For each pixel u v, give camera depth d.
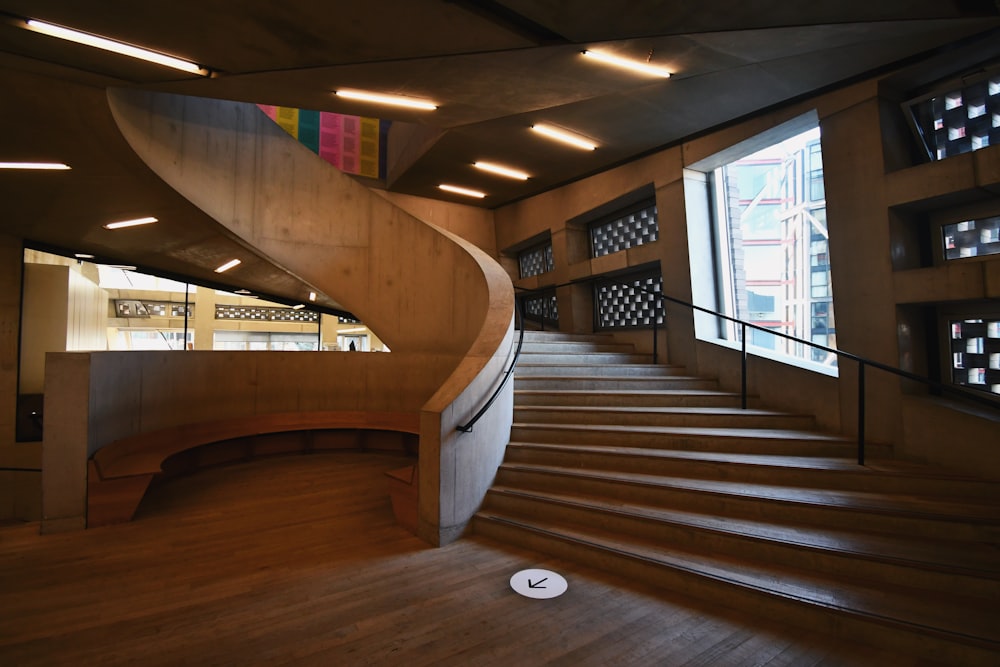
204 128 6.29
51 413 4.30
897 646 2.42
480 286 6.34
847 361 4.57
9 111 4.60
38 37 3.45
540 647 2.54
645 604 2.93
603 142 6.54
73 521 4.31
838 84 4.64
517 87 4.66
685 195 6.40
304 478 6.20
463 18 3.26
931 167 4.00
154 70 4.04
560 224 8.59
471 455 4.13
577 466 4.40
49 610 2.93
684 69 4.30
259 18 3.22
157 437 5.80
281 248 7.11
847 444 4.22
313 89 4.65
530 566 3.46
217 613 2.90
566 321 8.49
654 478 3.99
